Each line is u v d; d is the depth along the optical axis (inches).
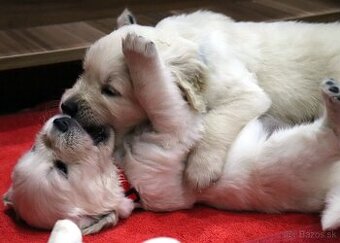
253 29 32.5
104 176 27.7
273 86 31.6
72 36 39.8
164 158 27.9
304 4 45.7
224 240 26.5
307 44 32.1
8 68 36.4
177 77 27.7
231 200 28.4
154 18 42.9
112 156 28.6
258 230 27.0
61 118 27.7
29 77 42.5
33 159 26.9
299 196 27.7
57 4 43.1
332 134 26.3
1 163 33.2
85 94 28.2
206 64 28.7
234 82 29.4
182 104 27.7
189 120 28.0
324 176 27.2
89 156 27.2
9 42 38.6
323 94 26.0
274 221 27.7
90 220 27.5
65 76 43.3
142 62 26.4
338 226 25.6
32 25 42.3
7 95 42.3
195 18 31.7
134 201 28.7
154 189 28.2
